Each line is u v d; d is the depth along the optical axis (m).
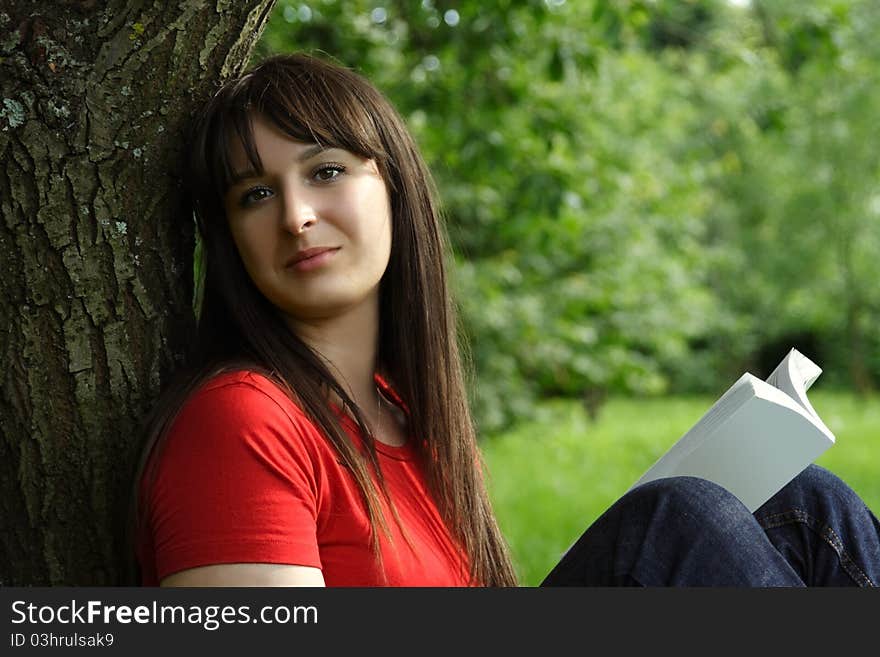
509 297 12.62
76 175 2.08
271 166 2.07
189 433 1.87
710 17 11.66
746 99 17.70
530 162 7.85
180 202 2.25
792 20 7.62
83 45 2.07
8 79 2.03
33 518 2.15
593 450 14.14
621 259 13.73
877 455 12.29
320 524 1.97
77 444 2.14
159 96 2.15
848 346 24.83
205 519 1.81
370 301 2.28
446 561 2.21
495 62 7.38
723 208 22.52
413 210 2.30
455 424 2.37
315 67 2.16
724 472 2.26
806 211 21.48
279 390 1.97
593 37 7.77
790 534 2.45
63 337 2.10
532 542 7.70
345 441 2.02
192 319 2.31
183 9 2.13
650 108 14.77
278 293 2.12
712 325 21.88
